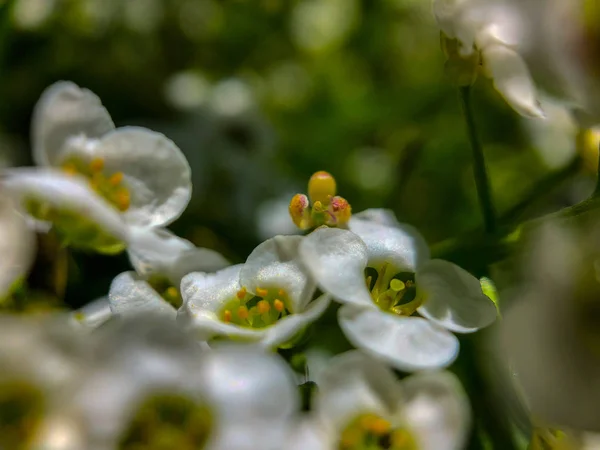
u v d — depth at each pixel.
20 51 0.05
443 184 0.05
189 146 0.05
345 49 0.06
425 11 0.06
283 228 0.05
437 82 0.05
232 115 0.05
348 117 0.05
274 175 0.05
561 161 0.05
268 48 0.06
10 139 0.05
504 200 0.05
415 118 0.05
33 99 0.05
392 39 0.06
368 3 0.06
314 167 0.05
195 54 0.06
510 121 0.05
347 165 0.05
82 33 0.05
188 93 0.05
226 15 0.06
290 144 0.05
